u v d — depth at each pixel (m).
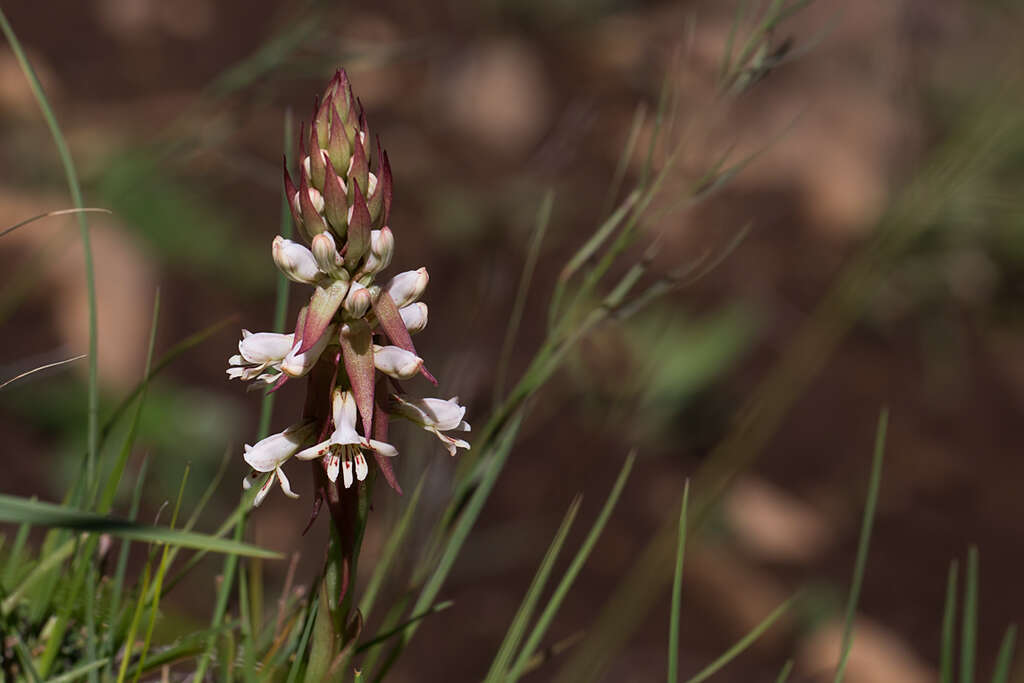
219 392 2.42
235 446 2.29
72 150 2.72
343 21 1.58
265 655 0.77
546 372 0.80
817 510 2.66
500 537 2.20
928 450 2.93
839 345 3.21
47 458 2.10
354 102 0.69
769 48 0.85
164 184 2.59
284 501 2.16
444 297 2.60
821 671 1.87
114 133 2.89
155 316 0.77
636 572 0.83
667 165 0.83
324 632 0.70
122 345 2.35
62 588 0.78
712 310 2.94
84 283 2.37
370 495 0.70
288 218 0.78
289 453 0.69
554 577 2.20
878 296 3.18
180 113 3.04
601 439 0.98
